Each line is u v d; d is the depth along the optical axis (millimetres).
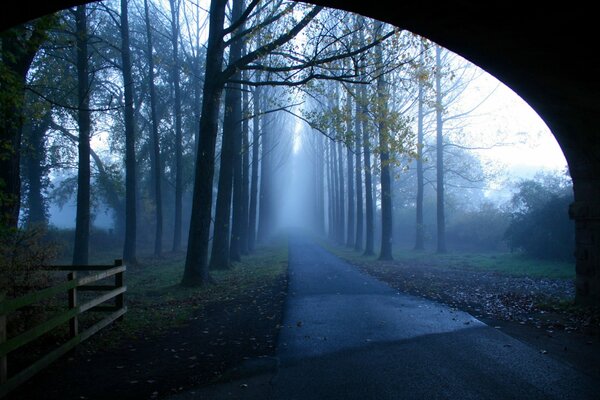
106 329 8266
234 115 20500
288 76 14828
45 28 8531
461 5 6312
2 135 9336
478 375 5516
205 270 14492
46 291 5801
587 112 8344
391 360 6203
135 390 5266
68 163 32594
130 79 23203
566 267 18547
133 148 23391
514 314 9070
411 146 15133
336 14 14602
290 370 5883
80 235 18516
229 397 5004
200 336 7863
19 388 5348
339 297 11609
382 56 13758
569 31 6422
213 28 14469
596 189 9180
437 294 11930
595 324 7965
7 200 8625
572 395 4848
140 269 21375
